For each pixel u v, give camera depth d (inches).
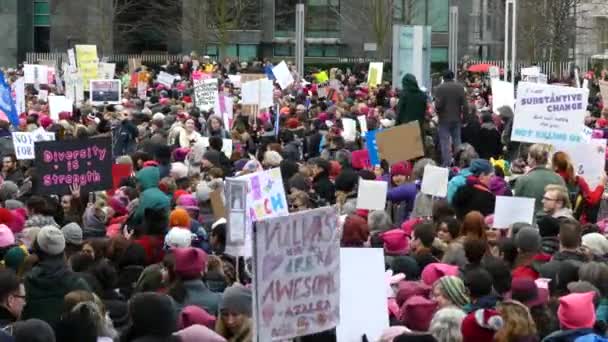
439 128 1208.8
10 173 1087.6
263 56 3983.8
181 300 542.3
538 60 3284.9
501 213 734.5
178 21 3954.2
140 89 2105.1
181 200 807.1
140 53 4055.1
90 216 799.7
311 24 3961.6
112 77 2215.8
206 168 1013.8
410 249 670.5
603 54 3722.9
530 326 447.8
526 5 3302.2
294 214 447.2
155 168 885.8
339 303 462.0
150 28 4030.5
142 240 666.2
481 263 569.0
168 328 435.8
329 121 1441.9
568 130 957.2
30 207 771.4
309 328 453.4
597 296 529.7
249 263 661.3
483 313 454.0
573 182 869.8
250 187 656.4
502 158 1230.3
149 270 547.2
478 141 1228.5
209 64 2859.3
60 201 847.7
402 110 1208.8
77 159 839.1
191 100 1899.6
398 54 2009.1
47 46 4077.3
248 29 3978.8
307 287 451.8
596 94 2064.5
